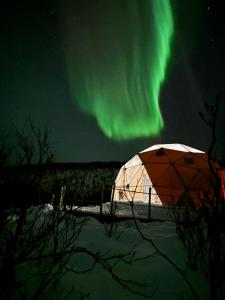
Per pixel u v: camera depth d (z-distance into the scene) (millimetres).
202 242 3873
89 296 3020
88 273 3562
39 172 3420
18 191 3203
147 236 5852
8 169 3117
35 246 3211
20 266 3484
